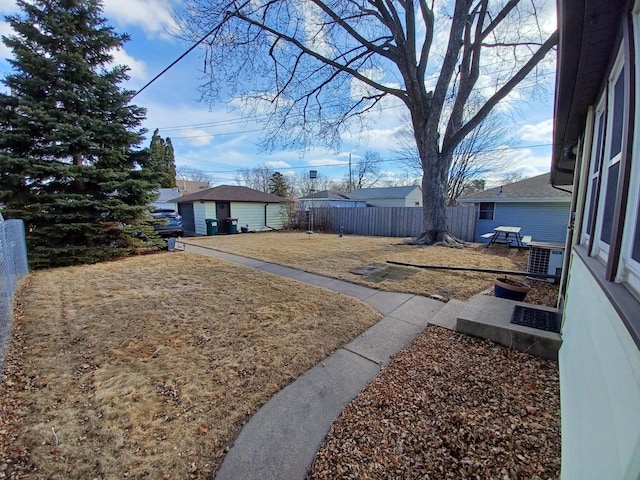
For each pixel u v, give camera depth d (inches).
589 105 100.3
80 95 263.4
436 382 91.0
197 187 1330.0
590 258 77.9
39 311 152.9
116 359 105.6
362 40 327.9
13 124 243.4
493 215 473.4
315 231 634.8
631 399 32.4
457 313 146.4
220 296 179.0
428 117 353.7
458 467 60.7
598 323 54.4
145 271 247.8
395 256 314.3
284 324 136.9
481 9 321.4
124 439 69.4
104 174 270.7
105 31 273.3
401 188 1042.1
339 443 68.7
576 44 63.0
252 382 92.9
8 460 62.7
